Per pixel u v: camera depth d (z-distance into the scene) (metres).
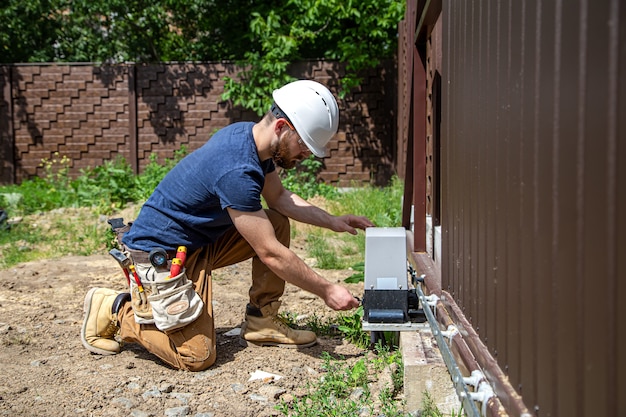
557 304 1.78
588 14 1.56
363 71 13.32
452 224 3.31
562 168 1.74
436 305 3.55
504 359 2.31
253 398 3.46
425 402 3.27
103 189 11.62
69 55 17.31
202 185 3.76
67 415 3.28
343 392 3.54
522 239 2.09
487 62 2.55
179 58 17.50
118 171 11.91
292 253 3.62
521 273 2.11
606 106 1.46
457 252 3.19
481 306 2.67
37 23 16.66
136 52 16.86
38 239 8.66
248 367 3.91
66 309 5.30
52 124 13.98
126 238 3.96
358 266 5.94
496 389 2.35
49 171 13.80
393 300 3.62
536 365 1.96
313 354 4.13
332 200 10.91
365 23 13.29
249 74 13.45
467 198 2.93
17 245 8.37
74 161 14.02
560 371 1.76
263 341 4.27
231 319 4.96
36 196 11.84
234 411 3.33
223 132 3.81
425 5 4.54
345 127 13.40
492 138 2.47
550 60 1.83
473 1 2.80
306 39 14.36
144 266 3.82
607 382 1.46
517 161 2.15
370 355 4.09
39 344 4.39
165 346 3.84
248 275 6.50
